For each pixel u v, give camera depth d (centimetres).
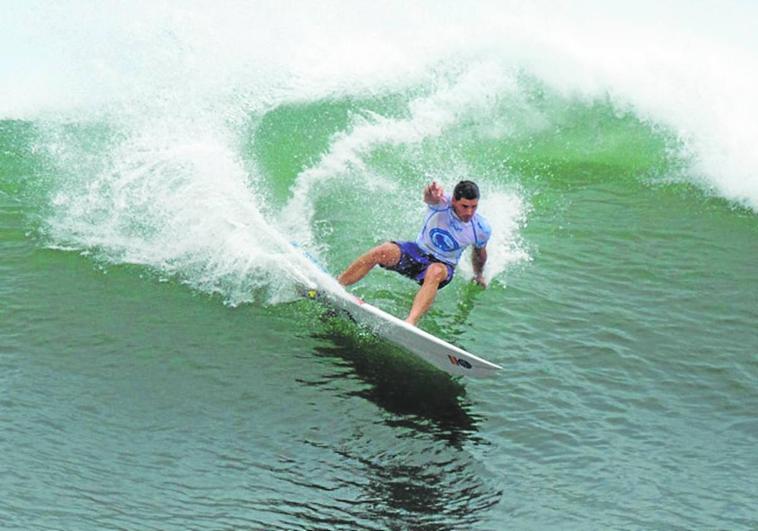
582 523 2461
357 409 2862
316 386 2950
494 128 4547
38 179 3934
